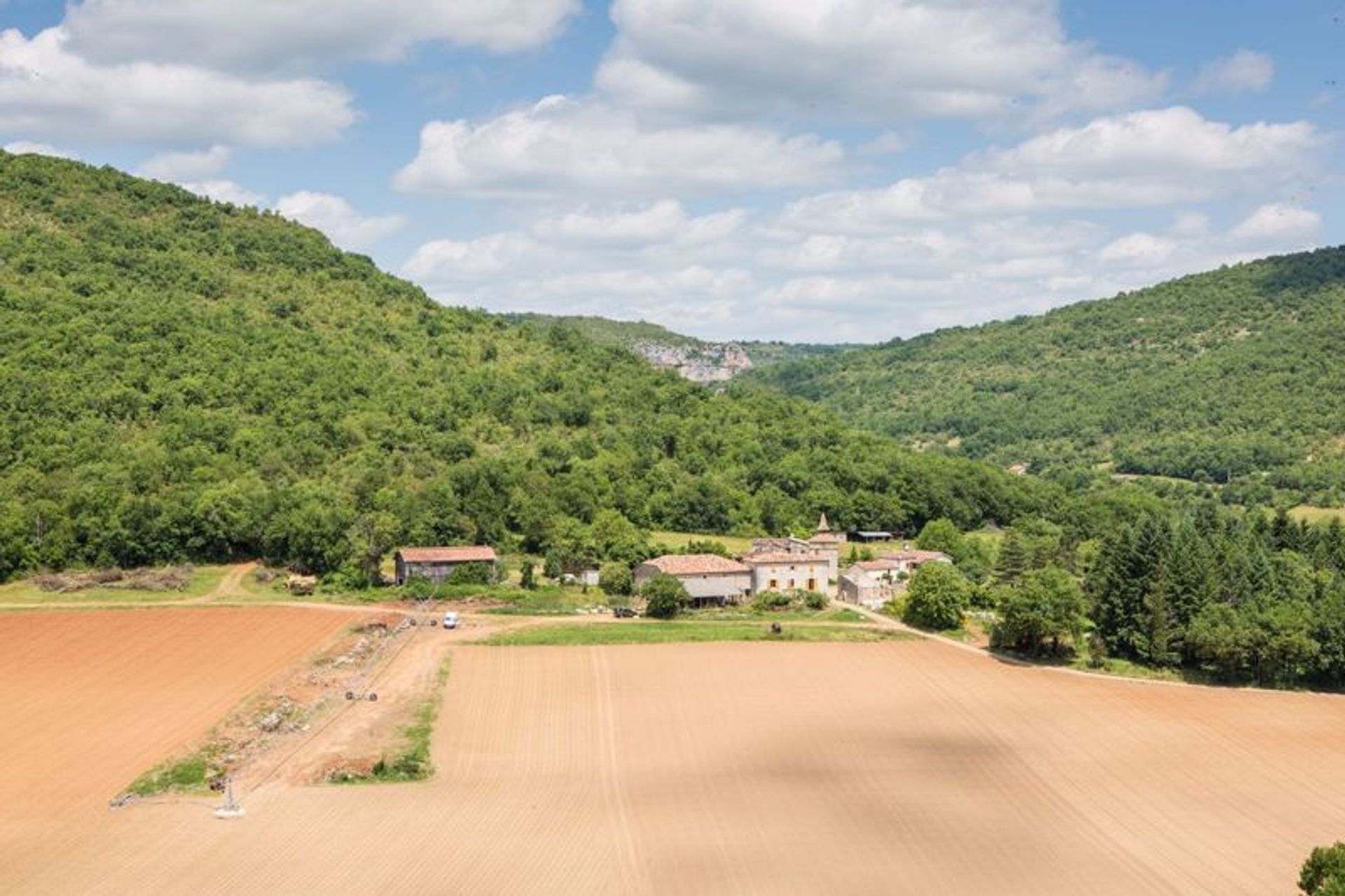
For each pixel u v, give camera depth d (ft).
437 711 388.78
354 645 474.08
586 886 264.11
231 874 266.57
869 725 382.22
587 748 355.56
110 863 271.28
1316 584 522.47
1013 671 455.63
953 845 290.97
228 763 336.08
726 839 290.76
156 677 425.69
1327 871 229.86
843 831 297.53
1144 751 363.97
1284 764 355.15
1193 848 292.40
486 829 293.64
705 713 391.04
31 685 413.39
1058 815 311.06
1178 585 478.59
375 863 273.33
